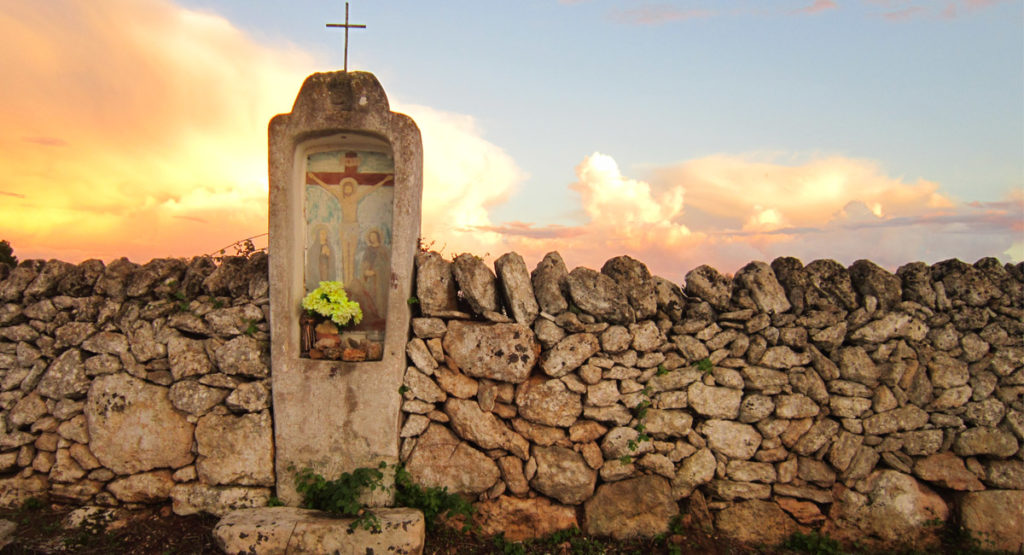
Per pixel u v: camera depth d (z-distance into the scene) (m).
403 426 5.65
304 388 5.56
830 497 5.65
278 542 4.94
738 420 5.67
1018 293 5.74
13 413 5.85
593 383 5.59
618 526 5.55
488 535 5.55
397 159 5.50
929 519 5.59
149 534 5.42
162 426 5.67
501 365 5.54
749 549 5.52
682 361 5.64
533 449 5.62
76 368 5.78
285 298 5.55
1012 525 5.52
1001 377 5.68
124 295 5.89
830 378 5.63
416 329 5.62
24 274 6.07
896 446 5.65
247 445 5.61
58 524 5.50
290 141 5.51
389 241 5.90
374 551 4.96
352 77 5.48
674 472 5.66
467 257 5.80
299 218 5.75
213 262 6.07
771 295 5.64
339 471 5.58
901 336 5.66
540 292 5.68
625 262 5.72
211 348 5.67
